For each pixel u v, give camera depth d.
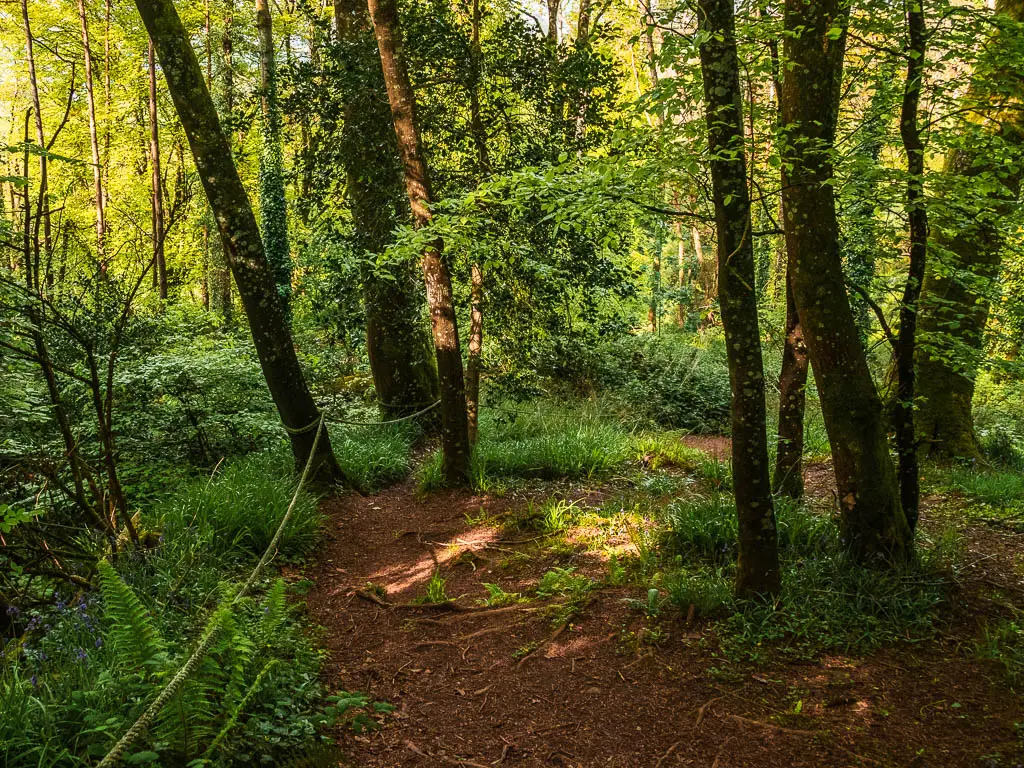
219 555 5.28
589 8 12.78
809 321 4.77
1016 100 6.93
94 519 5.07
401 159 7.51
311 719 3.32
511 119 8.44
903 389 4.96
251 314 7.04
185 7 18.98
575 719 3.51
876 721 3.35
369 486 7.80
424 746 3.28
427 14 8.05
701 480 7.92
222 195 6.72
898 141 5.18
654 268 19.95
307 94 8.34
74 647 3.54
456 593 5.14
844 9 4.46
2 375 5.87
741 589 4.49
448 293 7.44
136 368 7.46
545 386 11.93
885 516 4.78
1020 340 8.39
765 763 3.10
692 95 5.09
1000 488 6.79
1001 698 3.48
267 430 8.04
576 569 5.41
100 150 20.19
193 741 2.74
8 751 2.62
